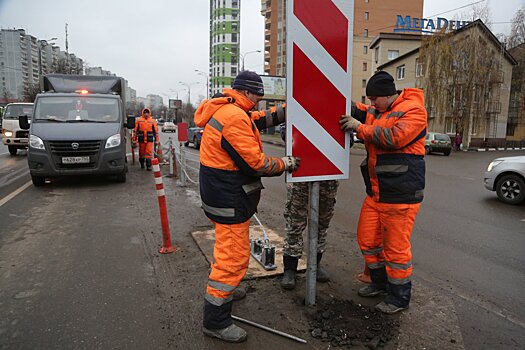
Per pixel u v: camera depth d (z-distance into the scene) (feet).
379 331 9.46
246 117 8.59
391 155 9.87
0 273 12.93
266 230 17.70
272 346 8.95
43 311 10.43
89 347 8.83
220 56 309.83
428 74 106.11
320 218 11.83
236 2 304.30
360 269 13.51
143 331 9.50
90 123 29.53
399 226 10.07
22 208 22.11
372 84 10.09
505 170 26.35
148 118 39.65
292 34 9.14
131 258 14.33
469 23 103.55
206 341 9.12
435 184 36.35
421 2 192.75
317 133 9.63
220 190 8.73
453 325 9.97
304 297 11.23
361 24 190.29
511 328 9.91
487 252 15.96
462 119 106.11
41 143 27.30
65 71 143.23
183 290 11.72
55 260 14.11
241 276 9.21
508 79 124.26
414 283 12.62
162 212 14.76
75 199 24.64
